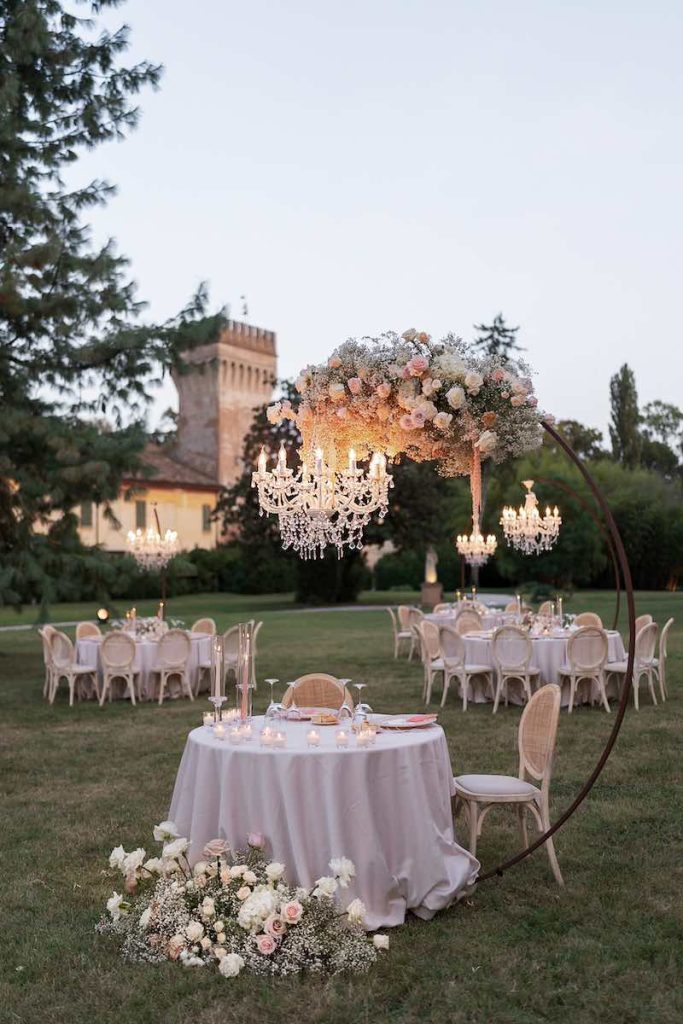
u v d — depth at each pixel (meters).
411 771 4.60
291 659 15.84
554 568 35.62
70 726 10.13
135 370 14.99
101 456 14.92
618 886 4.99
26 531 15.30
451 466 5.50
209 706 11.25
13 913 4.76
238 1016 3.65
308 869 4.39
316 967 3.99
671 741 8.66
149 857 5.60
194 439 58.50
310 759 4.45
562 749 8.39
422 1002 3.76
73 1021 3.65
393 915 4.47
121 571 15.53
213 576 43.25
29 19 14.44
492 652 10.42
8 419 13.89
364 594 40.47
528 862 5.38
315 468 5.71
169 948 4.16
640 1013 3.65
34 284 14.34
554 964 4.07
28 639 20.80
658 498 41.41
